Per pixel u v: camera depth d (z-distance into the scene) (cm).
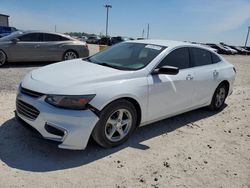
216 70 567
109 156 374
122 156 378
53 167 338
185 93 489
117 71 405
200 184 331
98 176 327
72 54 1138
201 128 509
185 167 366
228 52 4281
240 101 736
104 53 509
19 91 388
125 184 317
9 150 367
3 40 995
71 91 347
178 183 329
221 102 618
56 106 342
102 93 361
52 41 1088
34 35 1051
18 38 1017
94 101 353
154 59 443
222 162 388
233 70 627
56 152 372
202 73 526
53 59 1097
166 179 334
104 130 373
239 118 587
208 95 559
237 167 379
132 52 474
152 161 372
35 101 352
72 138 345
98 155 374
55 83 363
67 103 342
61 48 1102
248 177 356
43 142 395
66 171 332
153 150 404
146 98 415
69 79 372
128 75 402
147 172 345
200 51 545
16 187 295
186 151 411
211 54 578
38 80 379
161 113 455
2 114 483
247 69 1680
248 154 421
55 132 346
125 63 446
